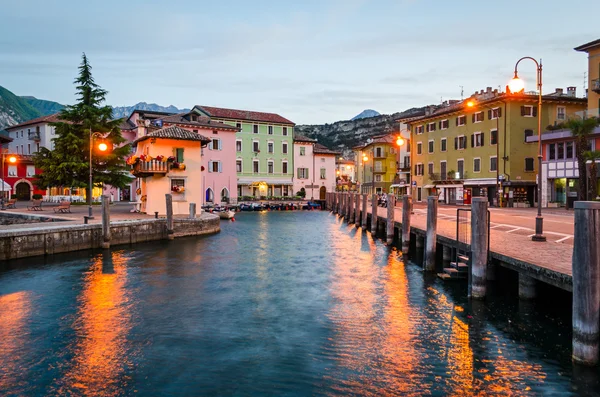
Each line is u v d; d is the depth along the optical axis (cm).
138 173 3669
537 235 1702
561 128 4647
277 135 8325
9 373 939
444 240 1848
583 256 845
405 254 2373
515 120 5488
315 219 5306
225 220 5022
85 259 2256
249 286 1714
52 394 849
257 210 7088
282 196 8262
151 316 1331
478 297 1351
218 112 7738
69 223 2712
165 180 3753
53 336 1159
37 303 1473
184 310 1392
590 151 3881
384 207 5225
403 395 829
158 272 1973
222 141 7212
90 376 921
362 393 840
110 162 5269
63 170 4925
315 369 945
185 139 3803
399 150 8456
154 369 952
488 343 1066
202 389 861
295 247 2792
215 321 1280
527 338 1086
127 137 7438
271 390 854
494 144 5703
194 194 3897
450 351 1030
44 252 2300
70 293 1603
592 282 843
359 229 3941
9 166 6456
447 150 6625
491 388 847
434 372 921
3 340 1130
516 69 1695
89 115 5194
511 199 5341
